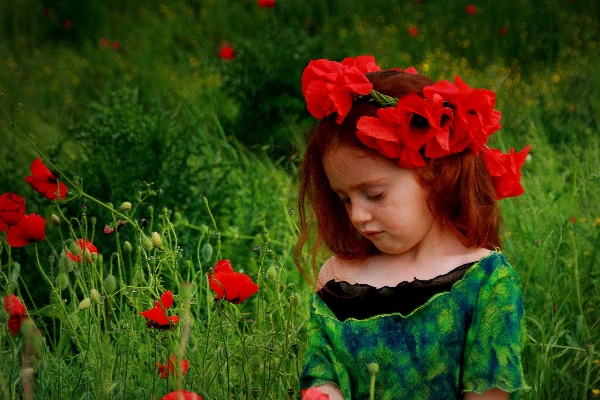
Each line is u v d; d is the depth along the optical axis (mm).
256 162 4414
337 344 1776
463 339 1695
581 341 2676
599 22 7121
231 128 5102
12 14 8680
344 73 1675
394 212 1657
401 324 1714
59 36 8562
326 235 1893
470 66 6684
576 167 3807
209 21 8172
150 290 2098
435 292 1692
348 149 1651
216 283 1926
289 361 2373
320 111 1720
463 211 1722
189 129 4199
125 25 8484
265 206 3523
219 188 3678
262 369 2203
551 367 2568
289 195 3580
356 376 1781
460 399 1742
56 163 3756
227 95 5227
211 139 4594
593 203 3531
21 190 3838
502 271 1685
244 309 3029
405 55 6531
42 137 5020
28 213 3658
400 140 1612
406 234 1681
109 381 2061
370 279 1810
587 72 5848
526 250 3070
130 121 3947
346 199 1736
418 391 1722
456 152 1679
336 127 1686
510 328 1648
